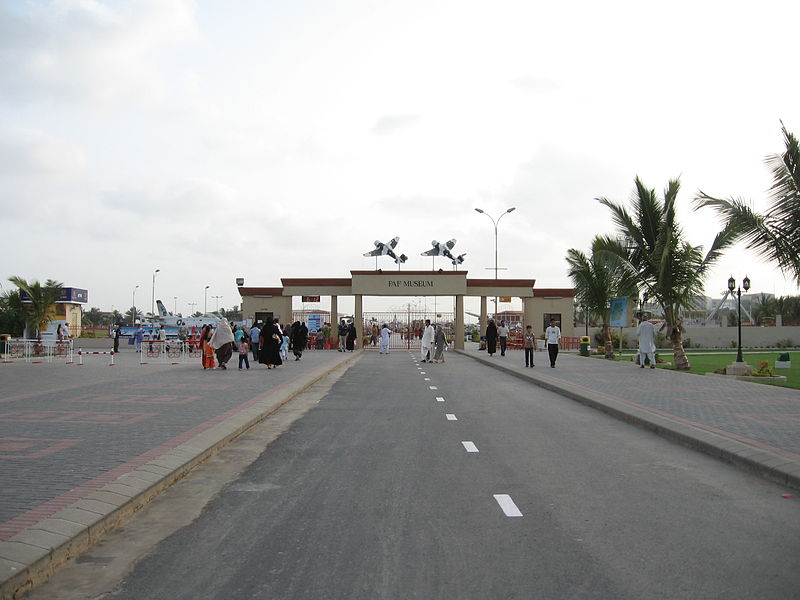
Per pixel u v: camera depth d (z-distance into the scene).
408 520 6.38
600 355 37.66
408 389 19.11
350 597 4.61
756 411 13.06
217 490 7.53
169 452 8.68
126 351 40.56
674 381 19.97
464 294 46.03
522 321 52.94
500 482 7.91
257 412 12.73
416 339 55.22
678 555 5.41
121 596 4.65
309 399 16.47
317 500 7.11
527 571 5.07
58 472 7.50
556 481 7.96
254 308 46.56
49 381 19.11
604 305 34.56
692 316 75.62
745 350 45.69
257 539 5.84
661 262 24.89
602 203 27.34
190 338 37.44
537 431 11.68
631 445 10.36
